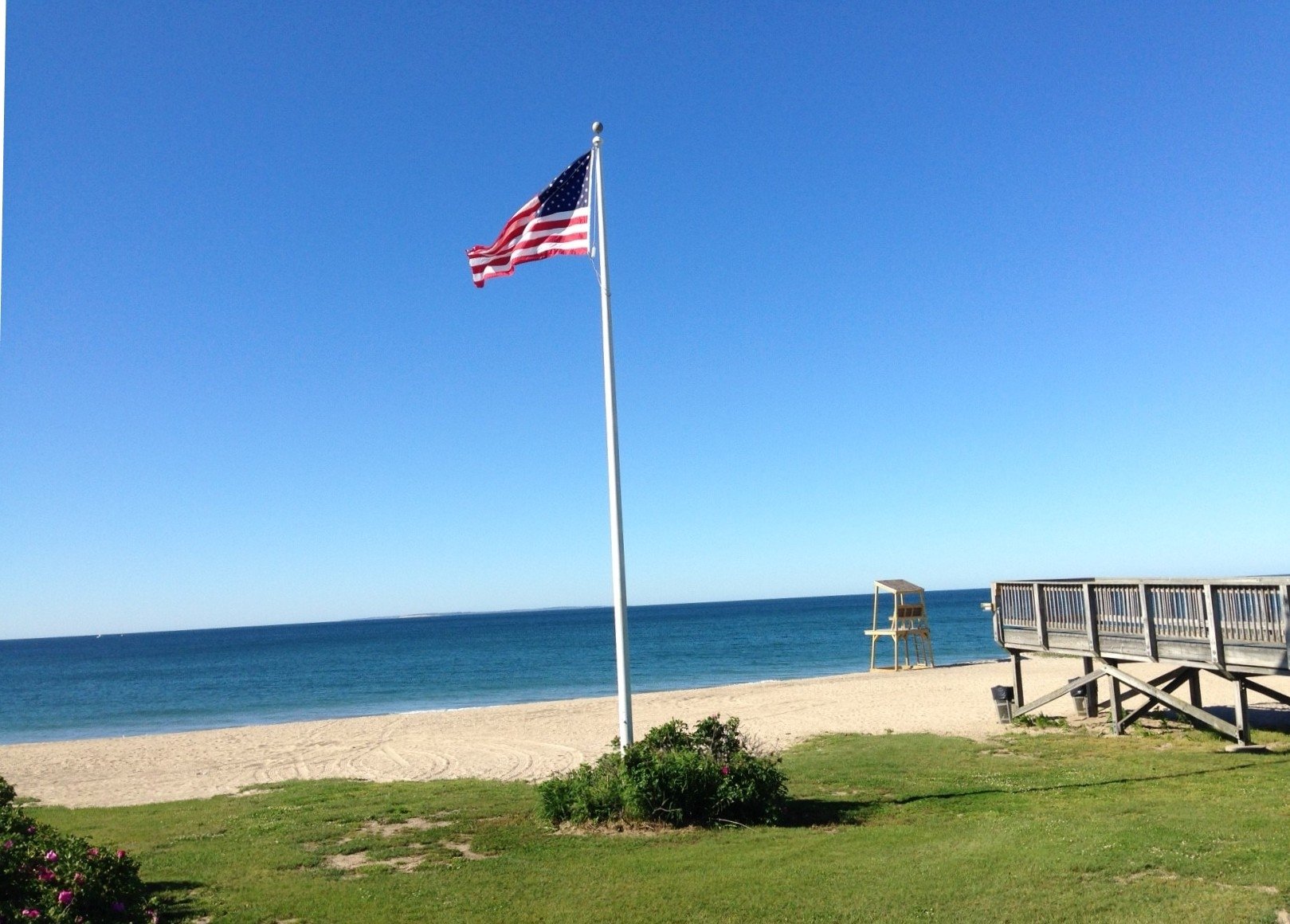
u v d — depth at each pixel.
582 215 10.95
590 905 6.63
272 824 10.32
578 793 9.62
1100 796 10.18
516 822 9.84
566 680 44.12
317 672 58.03
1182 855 7.16
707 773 9.42
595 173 10.95
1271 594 11.65
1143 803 9.57
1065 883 6.65
